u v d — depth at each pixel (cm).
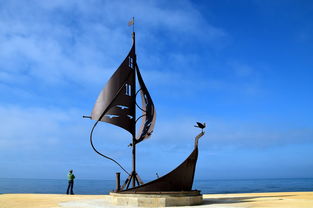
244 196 1994
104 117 1627
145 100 1819
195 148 1564
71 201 1656
